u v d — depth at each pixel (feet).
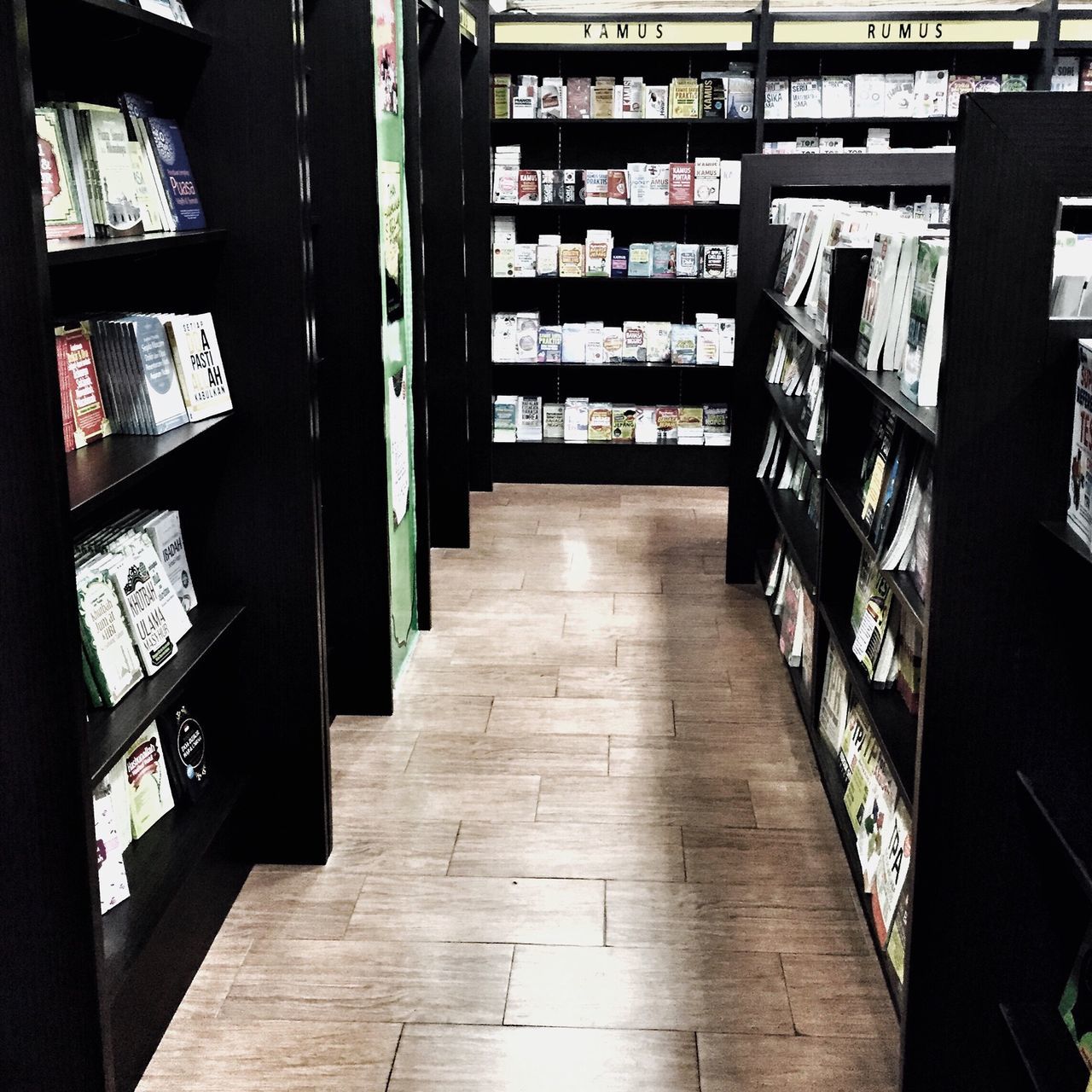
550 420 25.36
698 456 25.14
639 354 24.66
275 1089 8.02
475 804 11.93
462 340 19.90
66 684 6.32
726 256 24.31
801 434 14.16
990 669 6.86
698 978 9.21
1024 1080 7.15
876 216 13.24
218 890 9.77
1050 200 6.22
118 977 7.71
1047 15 23.39
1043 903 7.16
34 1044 6.81
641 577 19.19
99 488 7.09
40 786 6.44
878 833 9.54
